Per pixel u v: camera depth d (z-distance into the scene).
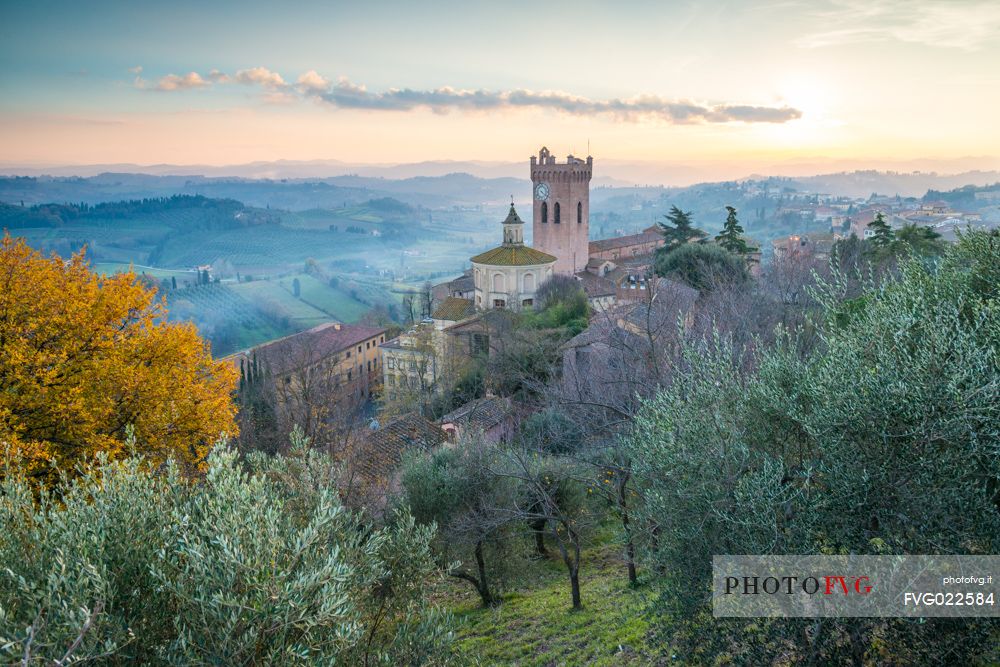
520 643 19.89
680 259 71.50
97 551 9.66
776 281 48.84
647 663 15.77
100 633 8.66
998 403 9.96
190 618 9.25
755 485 10.97
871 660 10.95
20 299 23.98
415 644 11.61
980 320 11.27
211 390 29.06
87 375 23.81
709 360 14.27
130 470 11.77
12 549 9.88
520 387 50.59
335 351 80.38
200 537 10.09
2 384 22.72
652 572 14.39
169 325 28.44
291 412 42.22
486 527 23.80
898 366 11.02
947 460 10.16
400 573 13.33
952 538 10.06
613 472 22.20
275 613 8.96
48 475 21.86
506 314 68.31
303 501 14.03
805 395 12.27
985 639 10.20
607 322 42.78
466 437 30.45
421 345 71.69
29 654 7.50
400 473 27.44
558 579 26.62
